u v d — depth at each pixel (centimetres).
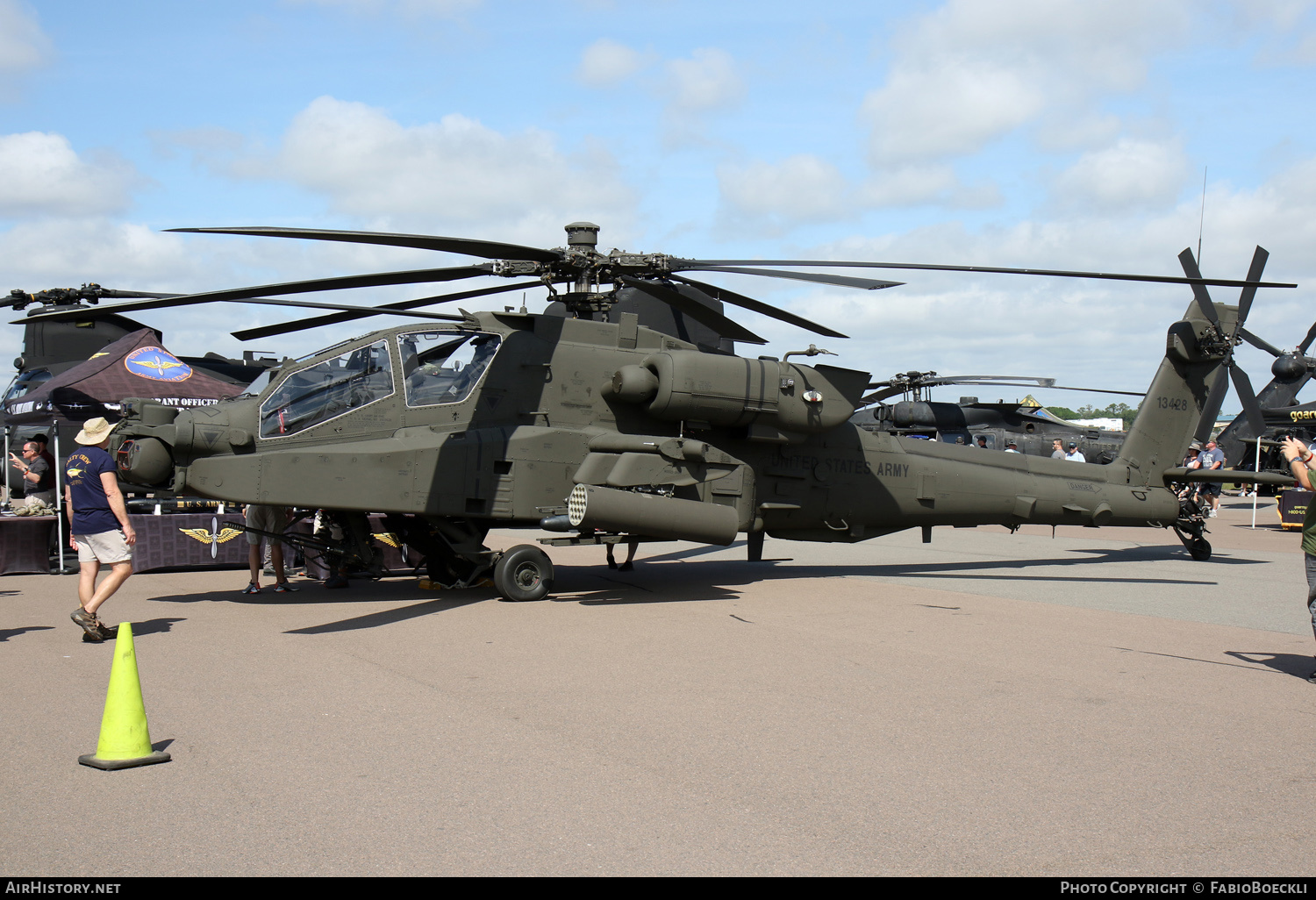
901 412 2534
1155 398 1289
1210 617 859
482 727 495
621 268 924
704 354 975
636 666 638
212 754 451
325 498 855
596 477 921
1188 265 1264
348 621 798
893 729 500
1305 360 2600
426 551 996
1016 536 1747
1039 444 2666
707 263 912
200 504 1269
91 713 517
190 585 1027
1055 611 882
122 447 834
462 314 982
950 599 954
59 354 1756
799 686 589
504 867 332
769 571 1188
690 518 921
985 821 379
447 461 902
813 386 1027
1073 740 484
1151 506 1273
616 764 441
